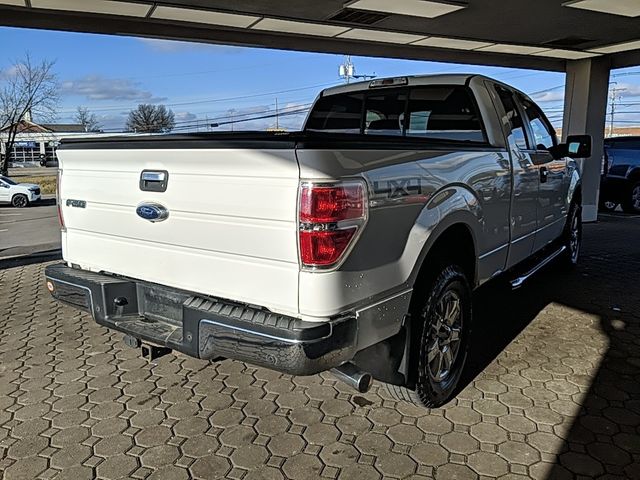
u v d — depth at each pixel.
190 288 2.53
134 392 3.26
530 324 4.43
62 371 3.56
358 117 4.48
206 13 6.95
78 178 2.97
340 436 2.76
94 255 2.98
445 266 2.93
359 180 2.18
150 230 2.62
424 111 4.04
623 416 2.95
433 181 2.68
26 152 56.84
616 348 3.91
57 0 6.17
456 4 6.70
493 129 3.68
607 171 12.90
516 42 8.84
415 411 3.02
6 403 3.12
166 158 2.47
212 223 2.35
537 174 4.34
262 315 2.23
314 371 2.11
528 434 2.77
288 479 2.41
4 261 7.37
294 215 2.08
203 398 3.18
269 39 8.36
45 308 4.98
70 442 2.71
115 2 6.32
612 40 8.73
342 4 6.66
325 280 2.09
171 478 2.41
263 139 2.15
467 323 3.22
